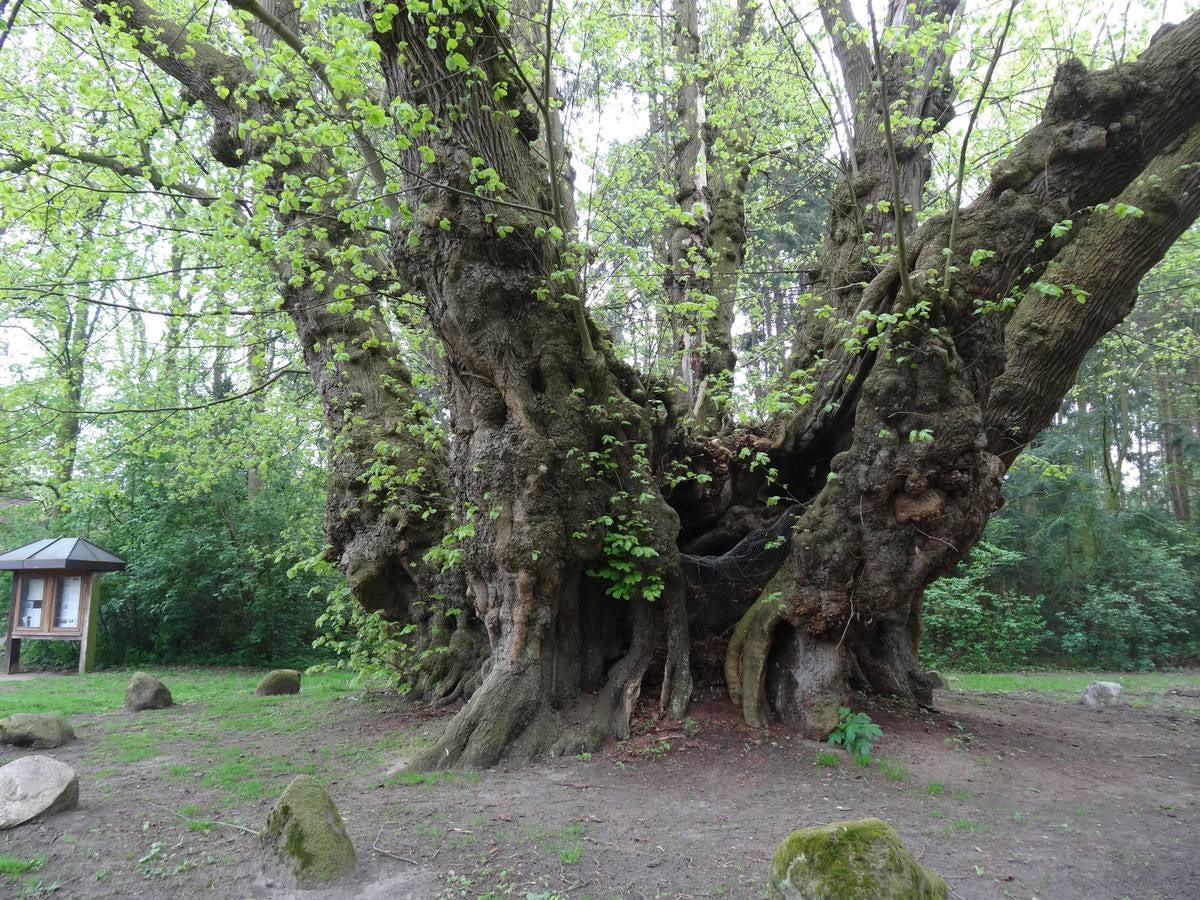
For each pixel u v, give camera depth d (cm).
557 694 668
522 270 681
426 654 843
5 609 1756
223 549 1614
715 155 1157
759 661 686
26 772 489
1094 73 637
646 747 625
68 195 773
